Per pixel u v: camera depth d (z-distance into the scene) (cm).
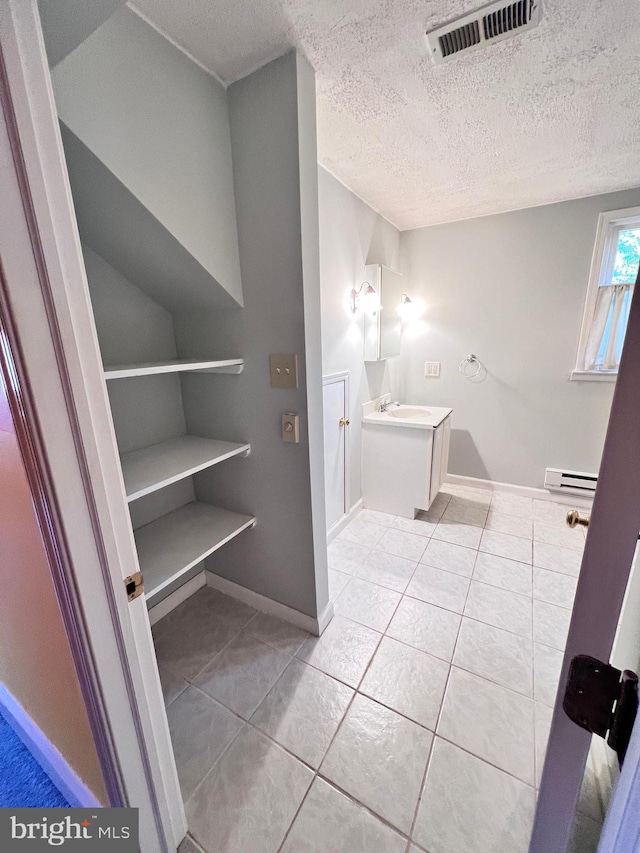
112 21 93
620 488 38
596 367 261
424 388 322
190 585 187
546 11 99
